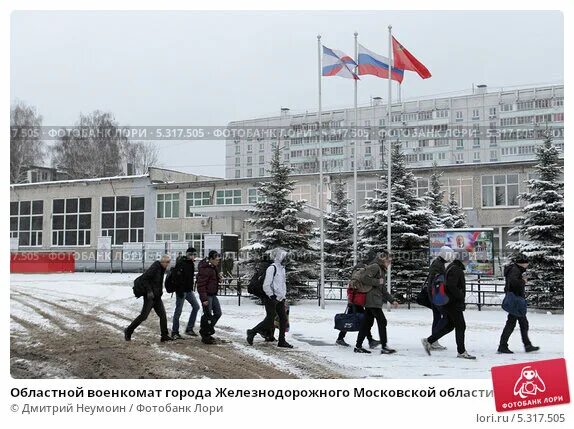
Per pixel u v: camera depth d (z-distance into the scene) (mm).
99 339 11062
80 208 45000
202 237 40188
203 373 8586
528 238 18328
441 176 34469
